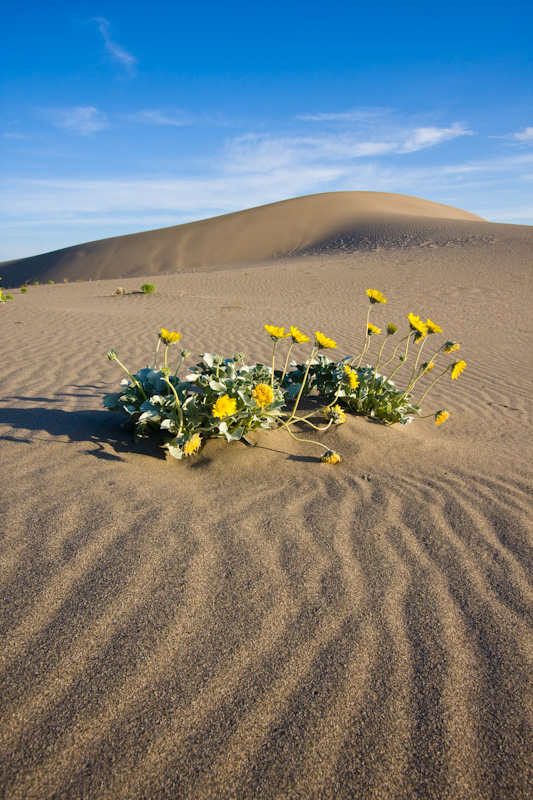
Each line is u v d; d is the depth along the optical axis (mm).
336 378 3910
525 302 12773
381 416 3881
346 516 2375
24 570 1765
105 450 2924
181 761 1149
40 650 1424
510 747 1231
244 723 1253
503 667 1479
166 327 8117
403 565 1992
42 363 5273
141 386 3258
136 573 1797
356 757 1187
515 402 5082
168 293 15555
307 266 22516
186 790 1089
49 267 50406
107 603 1632
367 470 2971
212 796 1082
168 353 6199
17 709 1240
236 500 2463
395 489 2730
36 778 1088
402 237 33562
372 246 32625
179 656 1444
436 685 1401
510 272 16656
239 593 1741
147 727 1224
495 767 1185
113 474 2590
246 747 1192
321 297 14266
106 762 1135
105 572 1788
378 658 1489
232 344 7035
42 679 1330
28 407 3695
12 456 2721
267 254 43188
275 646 1510
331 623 1624
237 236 46625
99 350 6129
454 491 2744
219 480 2695
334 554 2037
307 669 1432
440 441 3621
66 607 1601
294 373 4191
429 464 3143
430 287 15227
